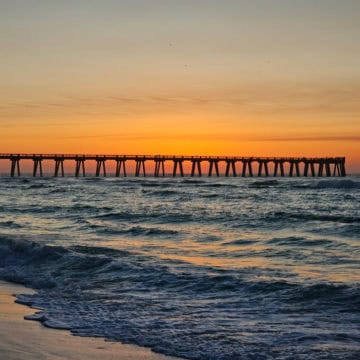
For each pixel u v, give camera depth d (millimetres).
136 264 14594
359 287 11031
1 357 7605
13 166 105062
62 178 106562
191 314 9984
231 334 8703
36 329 9086
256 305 10508
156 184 75562
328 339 8359
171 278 12820
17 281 13859
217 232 22969
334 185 63375
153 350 8000
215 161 116000
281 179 102062
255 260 15867
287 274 13391
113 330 9000
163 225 26062
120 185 73875
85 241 20500
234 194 49688
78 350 7980
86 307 10625
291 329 8906
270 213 29766
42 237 21688
